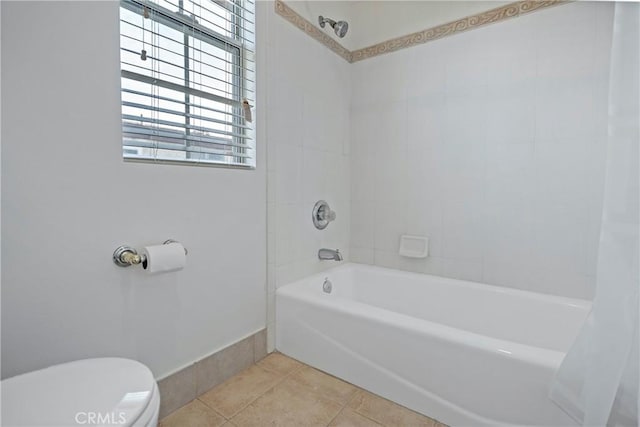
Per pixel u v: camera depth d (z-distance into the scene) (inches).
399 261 85.8
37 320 37.0
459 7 73.5
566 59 62.2
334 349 60.5
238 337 61.7
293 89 72.2
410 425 48.2
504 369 43.0
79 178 39.6
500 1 68.6
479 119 72.2
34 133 35.9
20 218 35.4
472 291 71.0
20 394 28.9
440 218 78.7
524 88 66.7
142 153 47.6
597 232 60.7
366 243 91.6
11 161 34.6
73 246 39.4
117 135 42.9
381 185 88.0
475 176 73.4
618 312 33.4
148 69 47.5
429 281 76.7
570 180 62.9
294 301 66.2
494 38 69.5
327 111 83.3
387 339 53.7
